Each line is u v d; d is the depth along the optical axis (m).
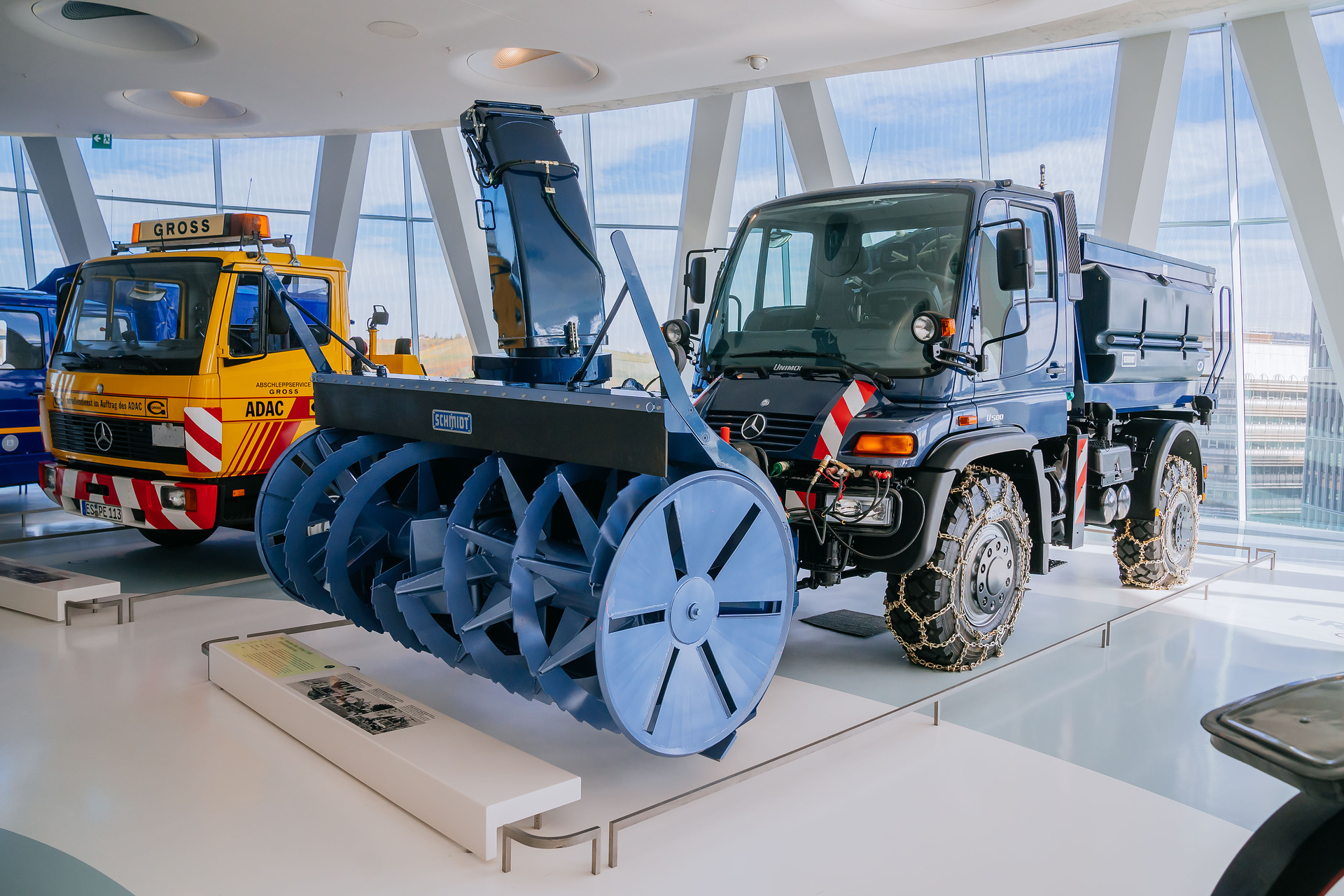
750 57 8.21
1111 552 6.26
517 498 2.68
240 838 2.30
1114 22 7.60
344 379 3.45
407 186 13.26
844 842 2.32
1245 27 7.60
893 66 8.75
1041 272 3.90
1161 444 4.84
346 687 3.02
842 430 3.29
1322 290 7.77
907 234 3.53
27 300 7.00
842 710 3.24
